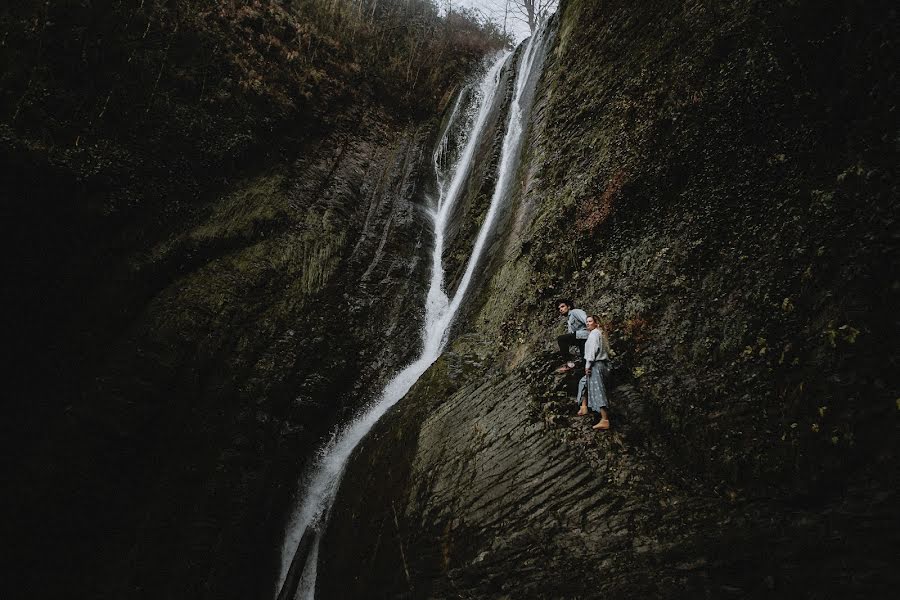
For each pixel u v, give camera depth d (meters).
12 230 8.31
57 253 8.82
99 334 8.97
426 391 8.53
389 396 10.81
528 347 7.49
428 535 6.31
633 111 8.30
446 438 7.25
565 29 13.63
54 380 8.33
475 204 13.78
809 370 4.21
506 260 9.97
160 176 10.73
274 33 15.63
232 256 11.20
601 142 8.90
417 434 7.84
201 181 11.54
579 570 4.71
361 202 14.56
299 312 11.22
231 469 9.00
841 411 3.86
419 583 6.07
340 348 11.24
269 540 8.91
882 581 3.22
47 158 8.81
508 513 5.61
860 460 3.64
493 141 15.12
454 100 20.08
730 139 6.21
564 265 8.05
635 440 5.30
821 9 5.58
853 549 3.42
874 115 4.67
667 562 4.24
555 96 12.01
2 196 8.21
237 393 9.66
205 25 13.34
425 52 21.62
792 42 5.80
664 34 8.59
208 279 10.54
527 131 13.05
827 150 5.04
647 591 4.22
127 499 8.22
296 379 10.38
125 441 8.41
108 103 10.27
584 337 6.26
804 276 4.63
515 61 18.03
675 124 7.11
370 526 7.43
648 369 5.71
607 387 5.88
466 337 9.33
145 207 10.23
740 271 5.35
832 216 4.63
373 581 6.77
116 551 7.90
